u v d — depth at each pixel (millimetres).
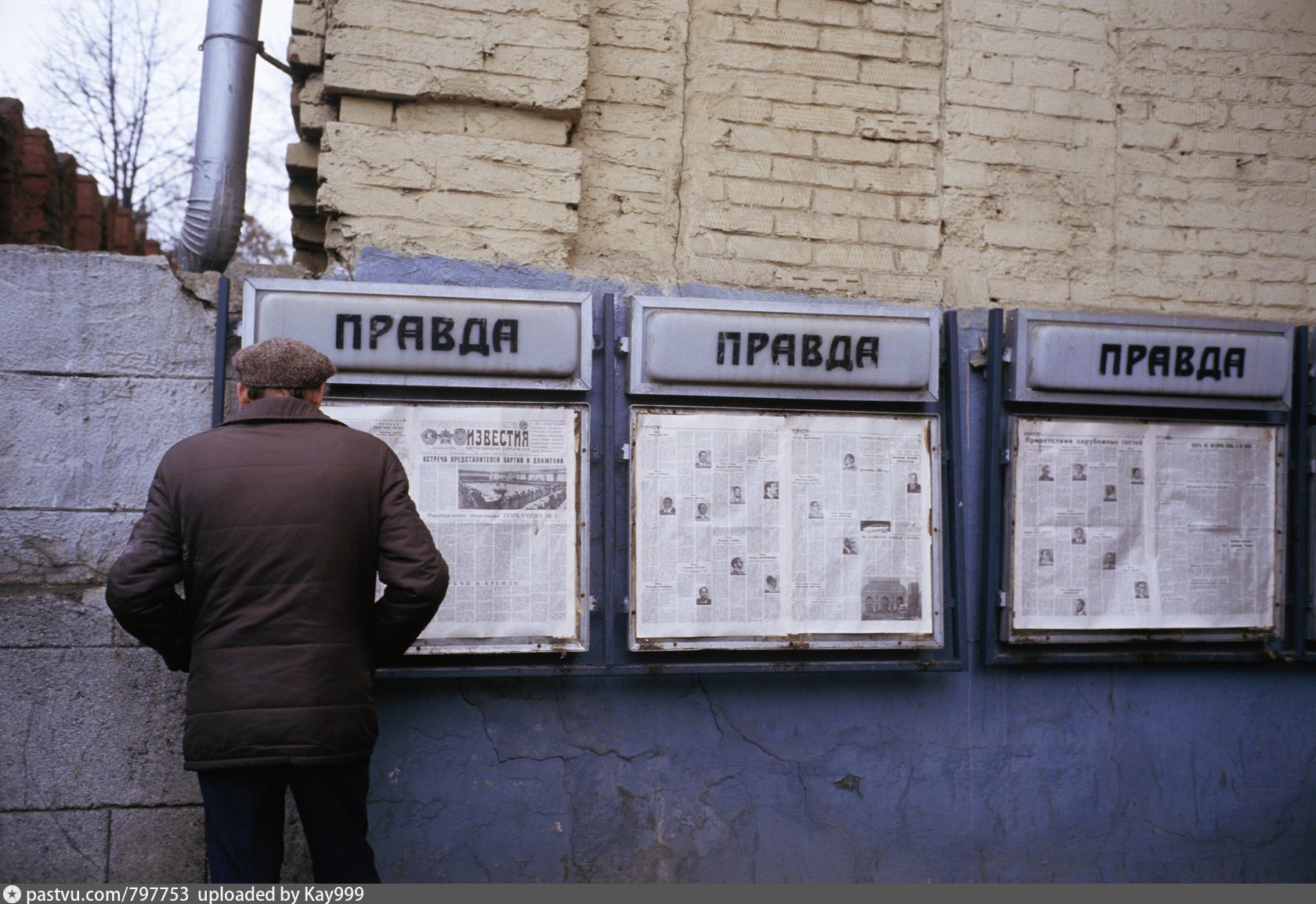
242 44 4082
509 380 3697
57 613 3496
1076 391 4172
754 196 4137
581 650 3674
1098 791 4211
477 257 3826
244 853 2783
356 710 2891
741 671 3824
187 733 2814
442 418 3645
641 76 4098
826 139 4211
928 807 4062
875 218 4227
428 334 3633
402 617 2953
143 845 3506
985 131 4340
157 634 2904
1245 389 4297
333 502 2930
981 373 4207
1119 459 4207
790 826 3947
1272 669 4422
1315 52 4656
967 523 4168
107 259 3590
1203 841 4285
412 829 3672
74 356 3557
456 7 3854
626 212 4055
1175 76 4527
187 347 3625
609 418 3775
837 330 3939
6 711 3457
